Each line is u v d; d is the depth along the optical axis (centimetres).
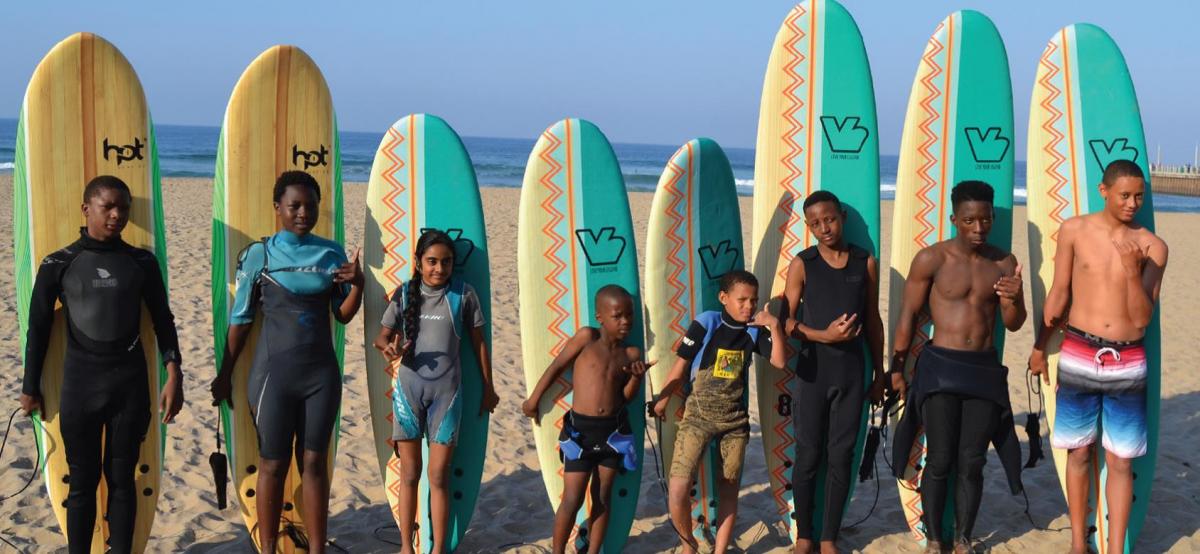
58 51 367
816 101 425
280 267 342
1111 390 369
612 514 404
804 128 426
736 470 374
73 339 330
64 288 328
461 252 404
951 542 409
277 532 355
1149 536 431
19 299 370
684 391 400
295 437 383
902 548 417
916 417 385
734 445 372
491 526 432
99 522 371
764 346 369
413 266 403
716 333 371
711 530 418
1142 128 426
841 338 366
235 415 386
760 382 430
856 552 412
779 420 427
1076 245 375
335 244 356
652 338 415
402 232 403
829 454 384
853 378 378
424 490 404
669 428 416
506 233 1593
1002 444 375
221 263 387
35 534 402
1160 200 4612
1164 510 462
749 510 458
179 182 2620
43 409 354
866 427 422
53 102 367
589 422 364
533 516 448
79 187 370
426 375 361
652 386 417
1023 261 1491
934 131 431
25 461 483
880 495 484
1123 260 354
